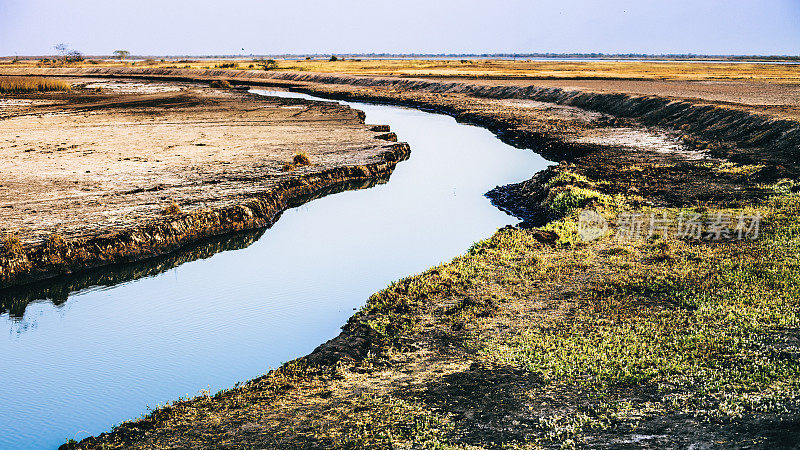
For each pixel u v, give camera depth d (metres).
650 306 15.13
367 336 14.50
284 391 12.02
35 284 19.56
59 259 20.28
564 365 12.37
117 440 10.58
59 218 23.55
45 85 89.69
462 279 17.55
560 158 39.62
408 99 77.88
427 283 17.36
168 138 43.25
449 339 14.04
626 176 30.05
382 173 35.78
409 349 13.66
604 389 11.41
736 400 10.53
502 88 80.00
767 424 9.59
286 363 13.51
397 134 51.75
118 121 52.94
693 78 91.19
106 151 37.81
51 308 18.48
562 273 17.77
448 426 10.43
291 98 75.56
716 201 24.55
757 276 16.38
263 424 10.77
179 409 11.59
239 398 11.84
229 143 41.44
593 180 29.41
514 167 37.56
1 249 19.89
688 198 25.31
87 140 42.09
